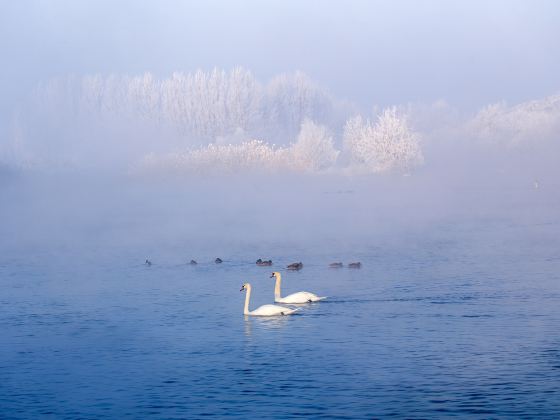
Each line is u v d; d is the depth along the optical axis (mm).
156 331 40219
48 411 28469
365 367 32438
